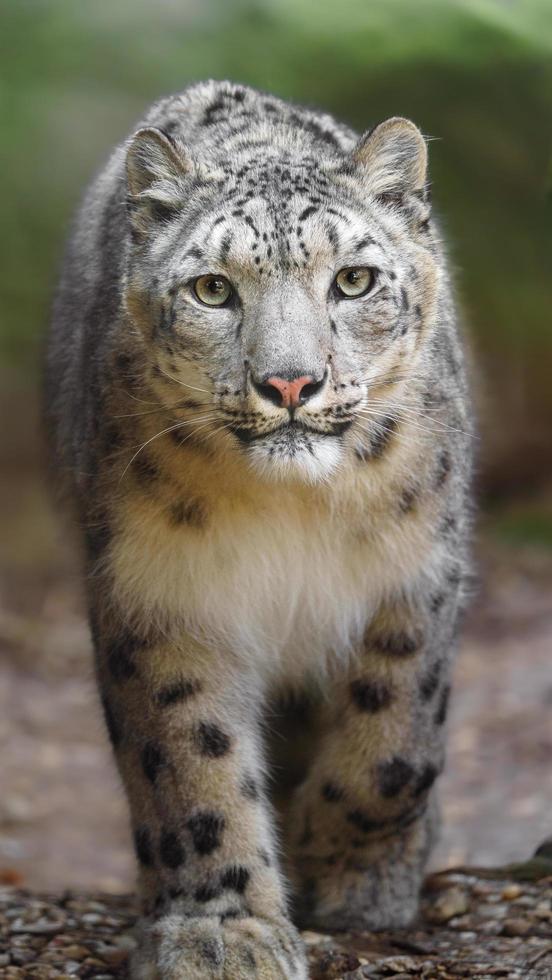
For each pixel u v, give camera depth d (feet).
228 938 23.45
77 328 29.53
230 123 27.73
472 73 55.88
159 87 69.87
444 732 28.32
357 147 25.55
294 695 29.84
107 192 30.04
